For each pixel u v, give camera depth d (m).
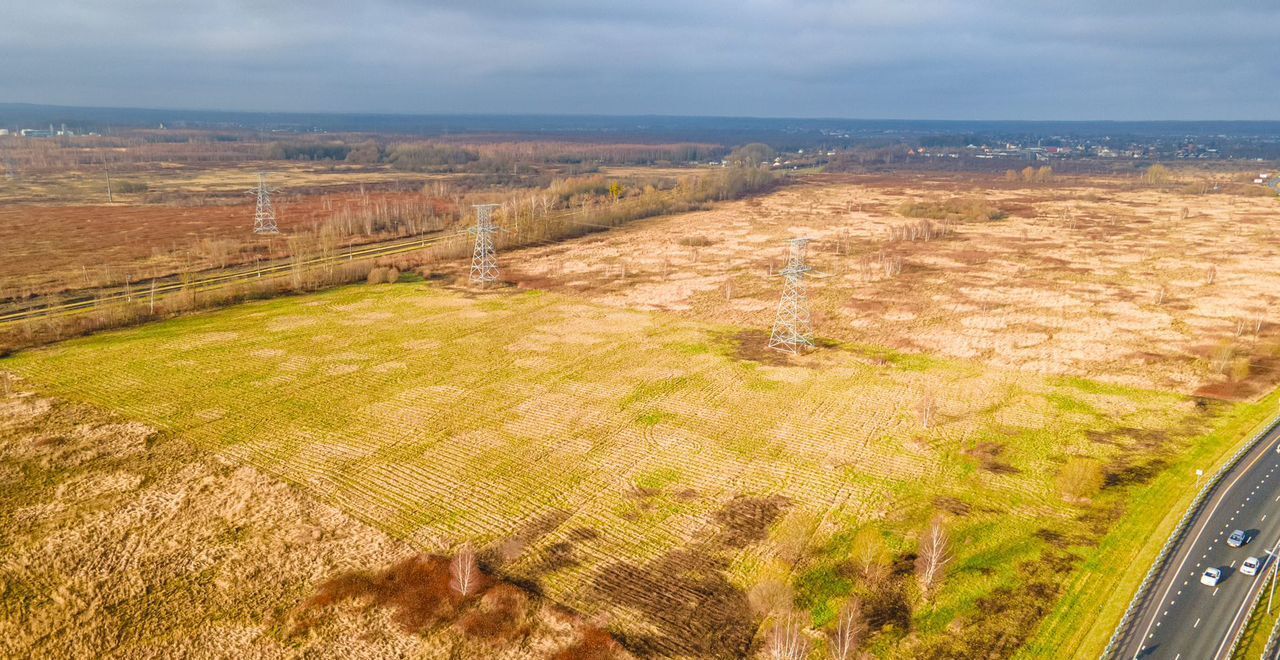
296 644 52.69
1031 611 56.19
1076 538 65.38
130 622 54.41
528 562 62.16
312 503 70.31
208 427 85.81
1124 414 91.31
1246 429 86.44
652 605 57.09
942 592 58.47
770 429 87.56
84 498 70.06
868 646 52.72
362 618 55.25
